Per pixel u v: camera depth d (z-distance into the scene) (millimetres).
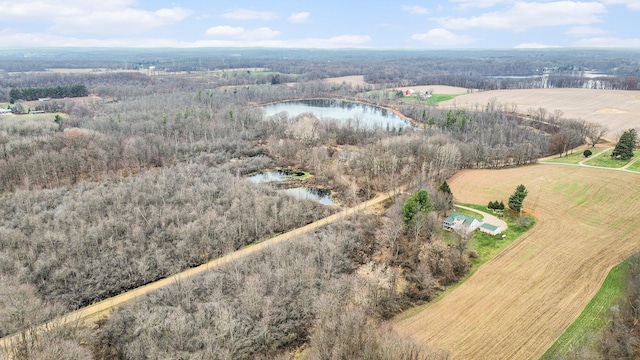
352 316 56469
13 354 53125
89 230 86375
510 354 56000
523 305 66188
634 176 115625
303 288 70125
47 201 101688
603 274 72875
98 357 57969
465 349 57000
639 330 58000
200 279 73812
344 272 78250
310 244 84312
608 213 95375
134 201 100875
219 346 57188
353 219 99625
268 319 61969
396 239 87062
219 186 113625
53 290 72438
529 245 83875
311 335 59156
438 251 78062
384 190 118625
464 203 105188
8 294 64375
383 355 49469
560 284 71000
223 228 90812
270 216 100125
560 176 120312
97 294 72625
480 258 80688
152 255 82250
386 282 69750
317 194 122500
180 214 95250
